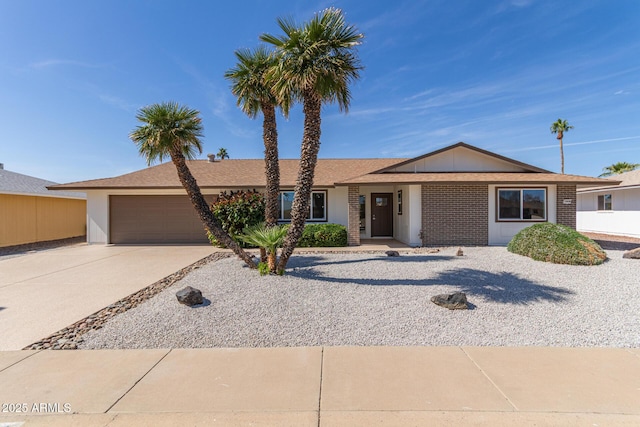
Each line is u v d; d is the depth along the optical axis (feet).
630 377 11.69
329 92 22.91
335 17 22.70
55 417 9.74
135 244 49.26
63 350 14.20
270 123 29.12
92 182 50.21
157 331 16.03
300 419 9.61
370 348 14.30
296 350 14.16
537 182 41.68
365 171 56.08
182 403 10.35
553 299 19.65
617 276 23.90
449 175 45.01
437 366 12.63
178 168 27.09
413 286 22.38
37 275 28.53
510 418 9.54
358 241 44.65
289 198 49.29
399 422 9.43
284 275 25.38
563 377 11.73
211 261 34.45
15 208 51.44
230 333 15.84
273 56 26.40
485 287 21.89
